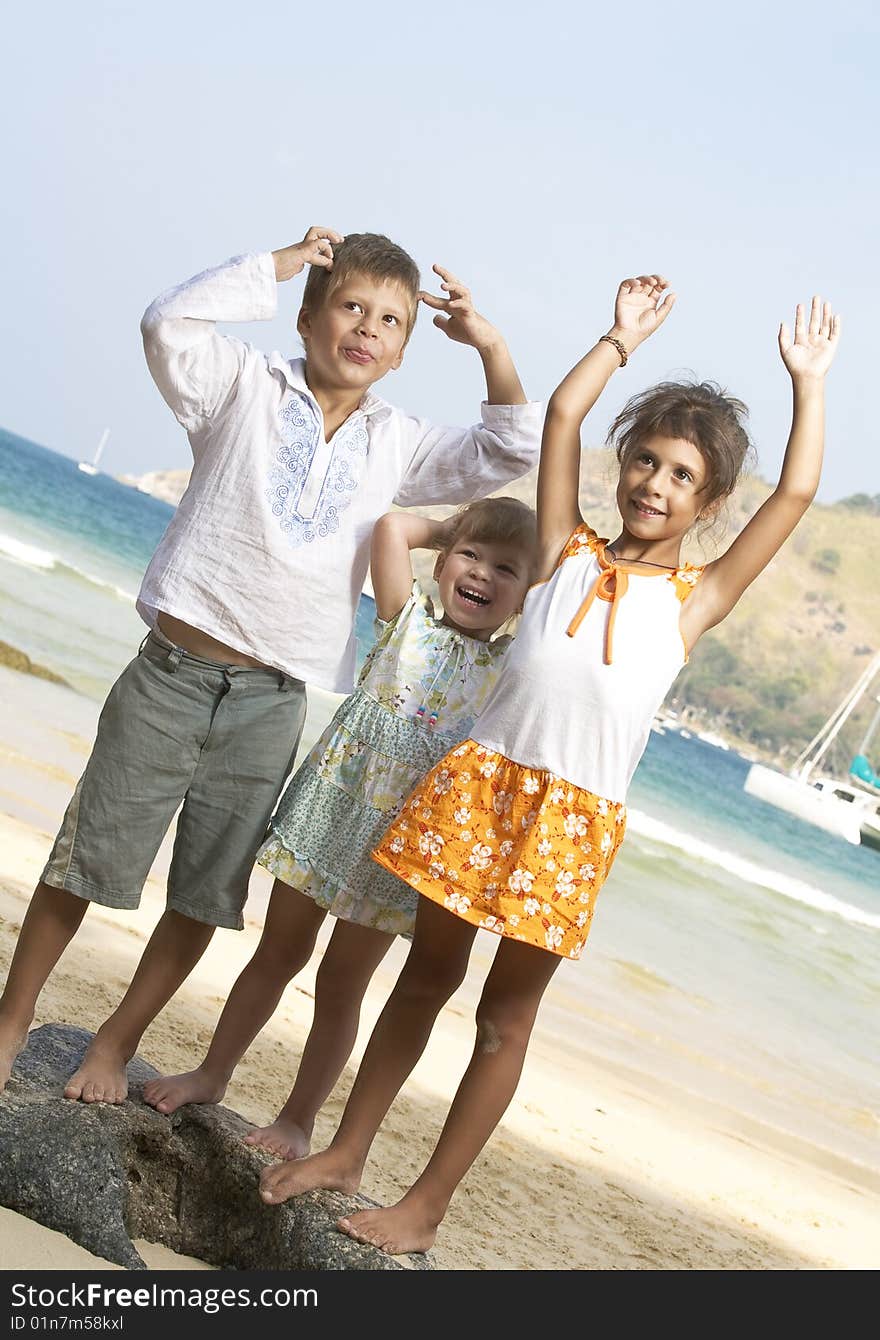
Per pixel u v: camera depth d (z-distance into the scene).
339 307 2.90
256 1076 4.44
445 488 3.14
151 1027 4.52
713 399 2.70
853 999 12.12
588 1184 4.78
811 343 2.70
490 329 3.14
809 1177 6.09
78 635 17.31
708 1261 4.30
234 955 6.03
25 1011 2.86
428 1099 5.01
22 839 6.79
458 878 2.59
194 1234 2.76
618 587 2.65
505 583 2.91
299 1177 2.66
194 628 2.88
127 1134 2.73
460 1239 3.77
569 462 2.77
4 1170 2.57
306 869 2.84
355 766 2.85
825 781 28.45
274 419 2.90
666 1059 7.70
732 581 2.69
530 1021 2.67
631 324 2.83
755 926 14.74
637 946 11.29
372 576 2.93
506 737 2.63
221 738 2.90
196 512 2.90
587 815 2.59
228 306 2.84
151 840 2.90
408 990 2.73
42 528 32.69
